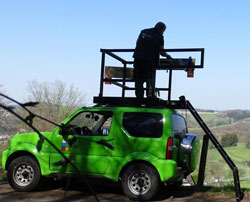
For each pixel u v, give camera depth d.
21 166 7.07
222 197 6.72
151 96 7.77
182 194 7.02
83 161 6.62
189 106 7.70
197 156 7.42
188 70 7.47
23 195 6.70
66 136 1.51
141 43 7.32
